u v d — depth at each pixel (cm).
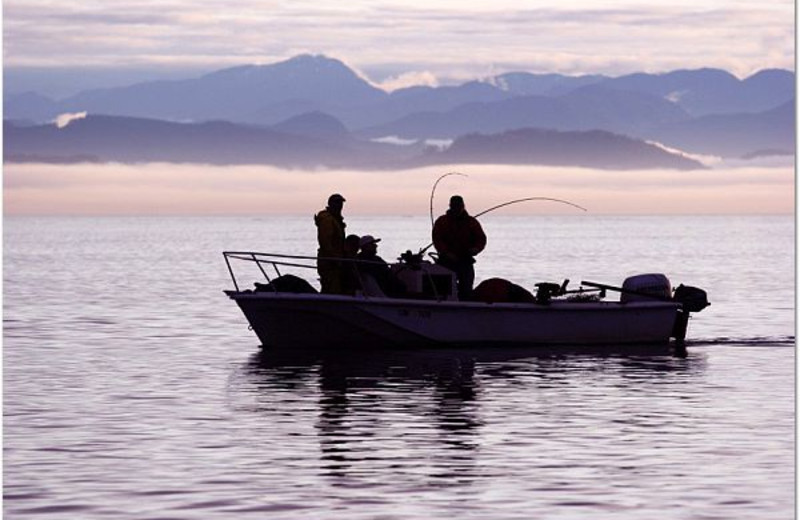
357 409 3622
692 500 2586
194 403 3725
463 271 5006
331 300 4800
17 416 3506
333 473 2812
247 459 2948
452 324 4928
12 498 2603
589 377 4250
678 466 2873
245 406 3672
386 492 2653
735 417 3481
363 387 4034
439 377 4241
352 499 2600
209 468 2859
